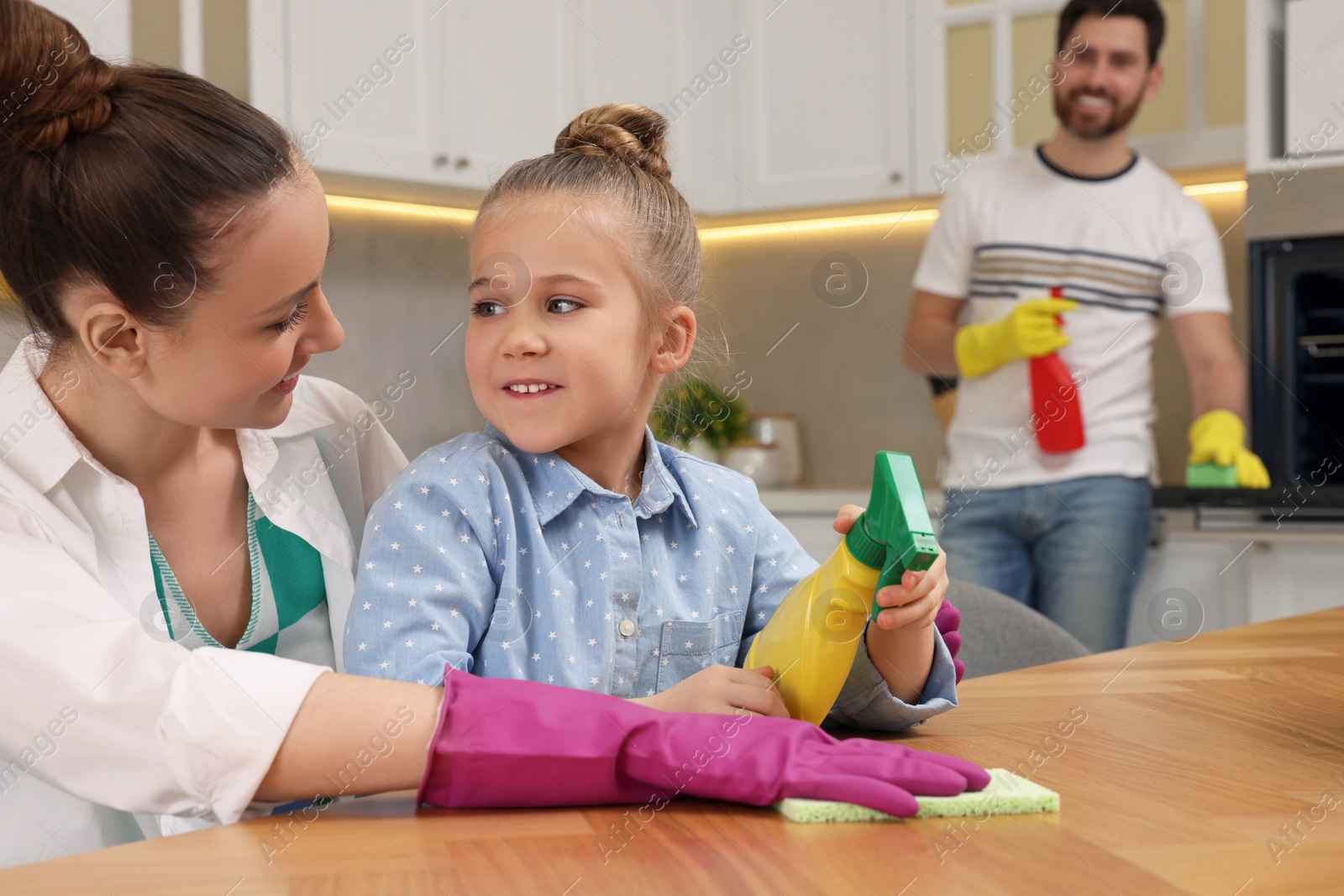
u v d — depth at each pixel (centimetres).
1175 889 35
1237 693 70
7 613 52
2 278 63
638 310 74
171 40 196
